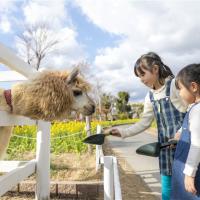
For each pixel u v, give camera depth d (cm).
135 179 257
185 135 101
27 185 214
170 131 119
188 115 101
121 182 244
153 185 238
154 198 204
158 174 278
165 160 120
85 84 140
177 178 102
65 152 386
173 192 104
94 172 260
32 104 128
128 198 201
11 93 131
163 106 121
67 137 427
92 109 141
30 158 343
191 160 96
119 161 347
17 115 136
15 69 168
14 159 334
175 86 119
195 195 98
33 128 473
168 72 122
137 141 639
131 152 436
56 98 128
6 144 144
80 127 548
